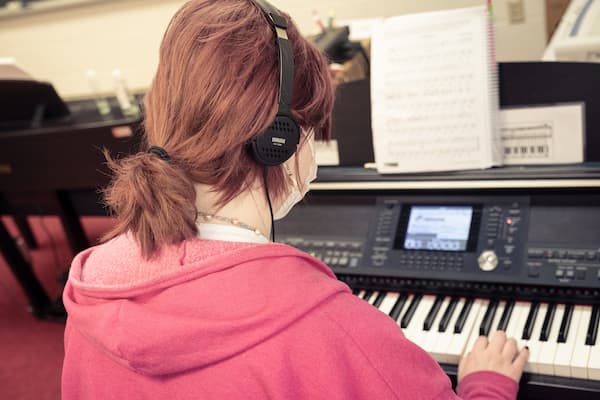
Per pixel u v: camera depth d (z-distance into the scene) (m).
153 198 0.69
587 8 1.48
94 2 3.32
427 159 1.32
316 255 1.42
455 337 1.20
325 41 1.73
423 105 1.30
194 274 0.68
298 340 0.65
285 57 0.70
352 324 0.67
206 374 0.67
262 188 0.76
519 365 1.05
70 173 2.32
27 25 3.58
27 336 2.81
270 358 0.65
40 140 2.28
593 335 1.11
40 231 3.75
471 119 1.27
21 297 3.14
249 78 0.68
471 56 1.25
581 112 1.23
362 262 1.38
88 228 3.51
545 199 1.28
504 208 1.30
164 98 0.72
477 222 1.31
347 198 1.46
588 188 1.24
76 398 0.81
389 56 1.31
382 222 1.40
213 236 0.74
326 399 0.65
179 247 0.71
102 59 3.52
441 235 1.33
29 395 2.43
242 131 0.68
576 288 1.18
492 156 1.28
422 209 1.38
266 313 0.65
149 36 3.33
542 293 1.22
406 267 1.33
